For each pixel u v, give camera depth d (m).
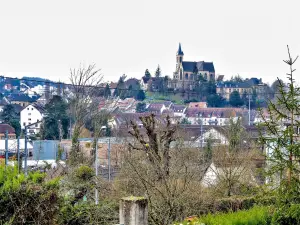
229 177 60.09
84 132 120.25
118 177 50.97
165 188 42.19
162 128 73.12
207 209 45.28
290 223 34.56
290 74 34.69
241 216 34.25
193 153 62.81
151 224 39.47
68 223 34.44
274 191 35.25
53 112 150.62
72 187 42.22
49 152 104.12
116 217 36.59
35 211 28.16
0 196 27.30
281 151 34.91
